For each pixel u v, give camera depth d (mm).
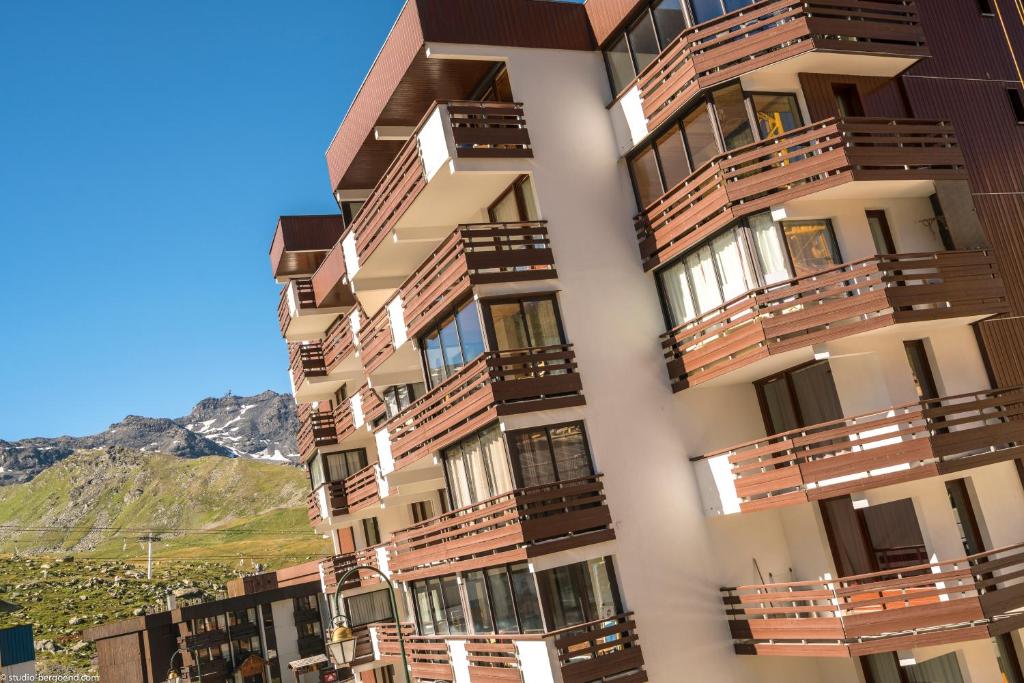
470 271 20250
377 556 33750
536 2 22891
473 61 22250
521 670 19656
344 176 28250
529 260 20922
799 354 19219
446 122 20984
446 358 22516
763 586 19375
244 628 59562
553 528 19281
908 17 19859
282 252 37031
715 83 19438
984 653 18594
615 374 21047
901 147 19188
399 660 32844
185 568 154625
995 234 21156
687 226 20375
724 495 20203
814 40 18688
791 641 19031
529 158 21688
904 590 18625
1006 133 22422
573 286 21250
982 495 19125
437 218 24094
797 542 21281
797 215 18766
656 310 21969
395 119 24984
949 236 20234
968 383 19781
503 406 19688
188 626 58250
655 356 21562
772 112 19500
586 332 21078
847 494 18344
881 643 17422
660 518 20406
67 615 114062
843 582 19453
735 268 19688
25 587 128625
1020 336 20562
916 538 18531
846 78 20234
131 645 57844
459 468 22250
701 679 19719
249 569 172375
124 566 153250
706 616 20188
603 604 19516
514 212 22734
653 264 21719
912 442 17625
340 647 18516
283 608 60844
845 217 19344
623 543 19906
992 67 22891
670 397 21375
